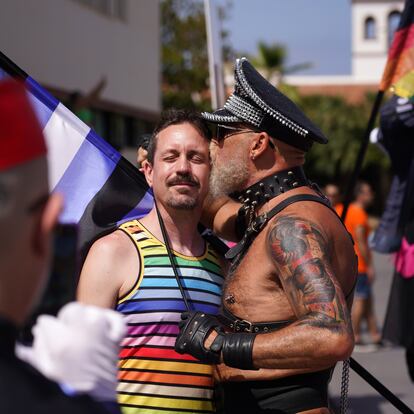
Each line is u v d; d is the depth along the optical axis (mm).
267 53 34875
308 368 2383
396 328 4441
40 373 1358
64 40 11609
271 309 2580
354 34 46844
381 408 6496
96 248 2818
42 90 3146
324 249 2477
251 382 2646
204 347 2484
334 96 37062
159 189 2889
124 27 14414
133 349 2758
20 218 1292
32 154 1300
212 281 2936
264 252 2607
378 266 20156
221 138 2844
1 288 1296
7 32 9664
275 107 2721
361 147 3893
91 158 3199
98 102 12922
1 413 1265
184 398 2764
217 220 3059
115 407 1479
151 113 16141
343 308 2357
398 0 46594
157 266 2820
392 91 4270
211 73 5254
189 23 22953
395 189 4566
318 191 2893
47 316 1556
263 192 2748
